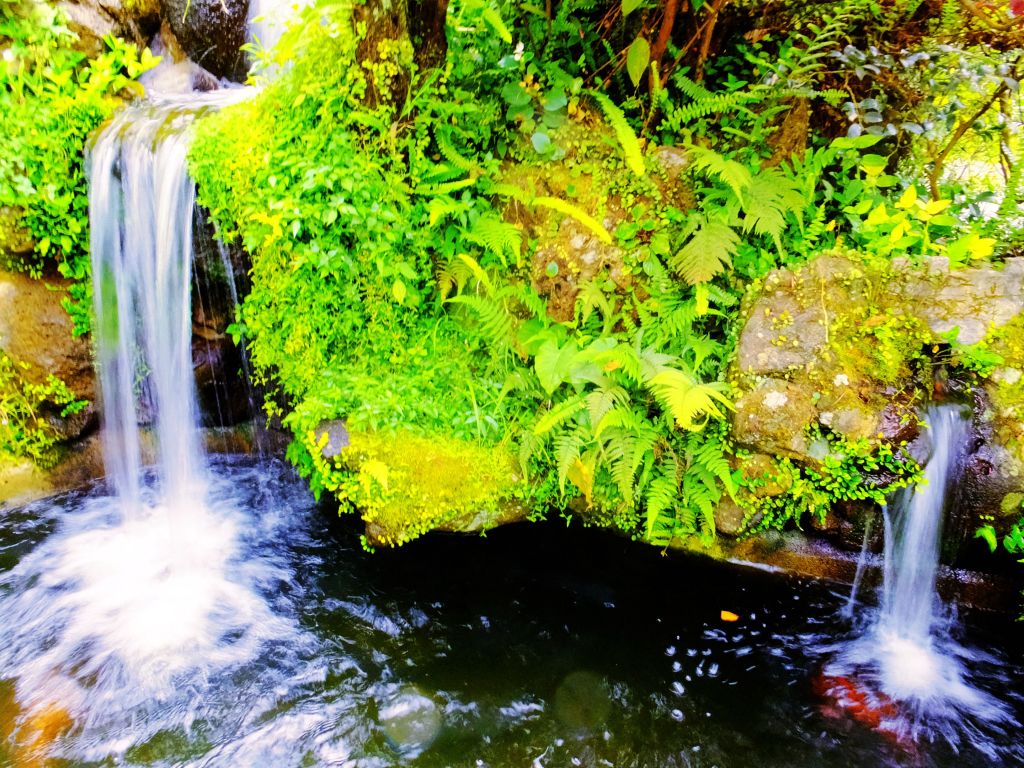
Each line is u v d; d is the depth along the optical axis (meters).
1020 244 4.01
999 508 3.35
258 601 3.96
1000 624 3.57
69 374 4.73
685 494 3.79
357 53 3.73
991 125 4.35
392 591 4.05
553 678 3.42
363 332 4.13
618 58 4.42
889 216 3.65
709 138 4.24
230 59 6.97
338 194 3.73
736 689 3.36
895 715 3.20
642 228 3.97
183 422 4.77
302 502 4.97
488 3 4.20
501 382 4.17
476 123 4.12
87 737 2.96
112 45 4.90
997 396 3.30
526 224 4.12
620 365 3.60
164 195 4.21
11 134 4.19
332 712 3.16
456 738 3.02
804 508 3.68
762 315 3.59
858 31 4.17
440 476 3.84
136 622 3.73
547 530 4.34
